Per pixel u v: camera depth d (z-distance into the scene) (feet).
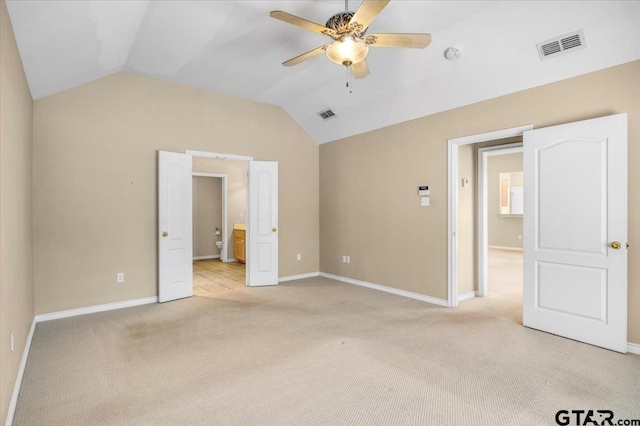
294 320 12.17
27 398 7.21
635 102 9.11
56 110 12.35
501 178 32.81
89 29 8.98
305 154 19.66
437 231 14.07
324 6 9.12
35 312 11.92
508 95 11.71
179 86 15.19
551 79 10.60
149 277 14.48
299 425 6.31
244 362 8.87
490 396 7.20
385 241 16.24
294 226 19.20
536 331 10.94
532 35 9.68
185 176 15.24
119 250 13.71
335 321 12.04
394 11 9.34
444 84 12.65
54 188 12.30
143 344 10.04
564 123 10.40
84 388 7.61
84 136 12.92
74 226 12.71
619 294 9.21
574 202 10.05
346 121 17.26
